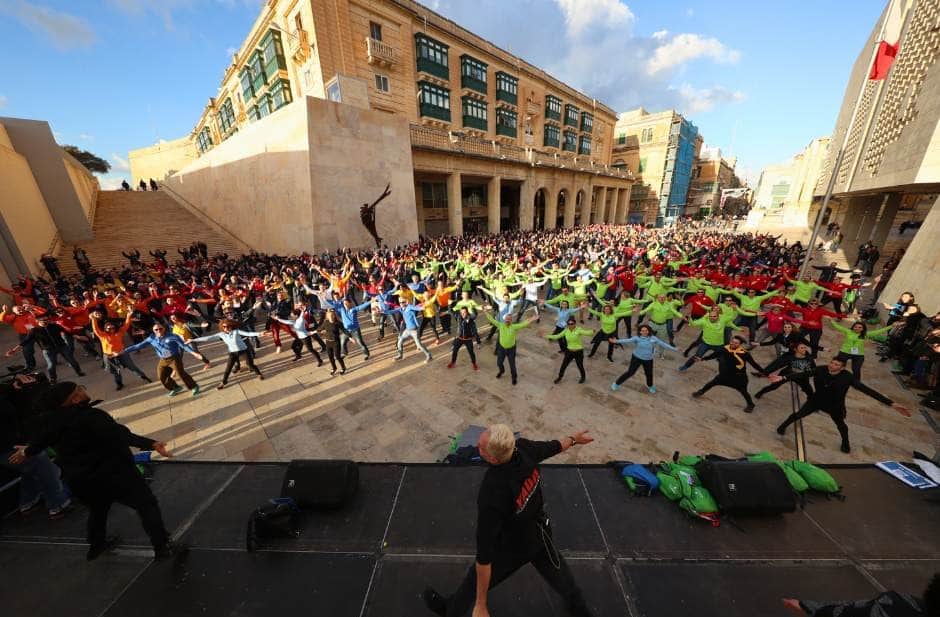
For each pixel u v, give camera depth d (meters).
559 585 2.18
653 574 2.59
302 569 2.70
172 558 2.83
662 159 57.38
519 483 1.96
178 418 6.18
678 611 2.34
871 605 1.74
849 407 6.00
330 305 8.20
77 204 19.17
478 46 30.00
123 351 7.12
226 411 6.37
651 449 5.08
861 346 6.48
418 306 8.04
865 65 21.78
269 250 20.84
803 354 5.42
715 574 2.58
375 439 5.48
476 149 26.75
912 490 3.28
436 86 27.03
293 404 6.55
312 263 14.76
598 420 5.83
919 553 2.69
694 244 22.44
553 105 39.78
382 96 23.95
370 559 2.77
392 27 23.95
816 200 41.75
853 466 3.56
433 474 3.65
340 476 3.29
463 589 2.19
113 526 3.20
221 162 23.62
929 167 9.77
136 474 2.76
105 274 13.74
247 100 31.61
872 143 15.65
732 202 88.88
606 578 2.57
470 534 2.98
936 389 5.93
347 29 21.59
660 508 3.19
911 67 11.99
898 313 7.89
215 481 3.69
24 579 2.70
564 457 4.94
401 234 21.05
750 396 6.29
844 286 10.38
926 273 9.52
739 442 5.22
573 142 45.22
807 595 2.42
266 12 24.27
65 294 11.57
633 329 10.83
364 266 15.37
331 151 17.27
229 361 7.12
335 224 17.75
